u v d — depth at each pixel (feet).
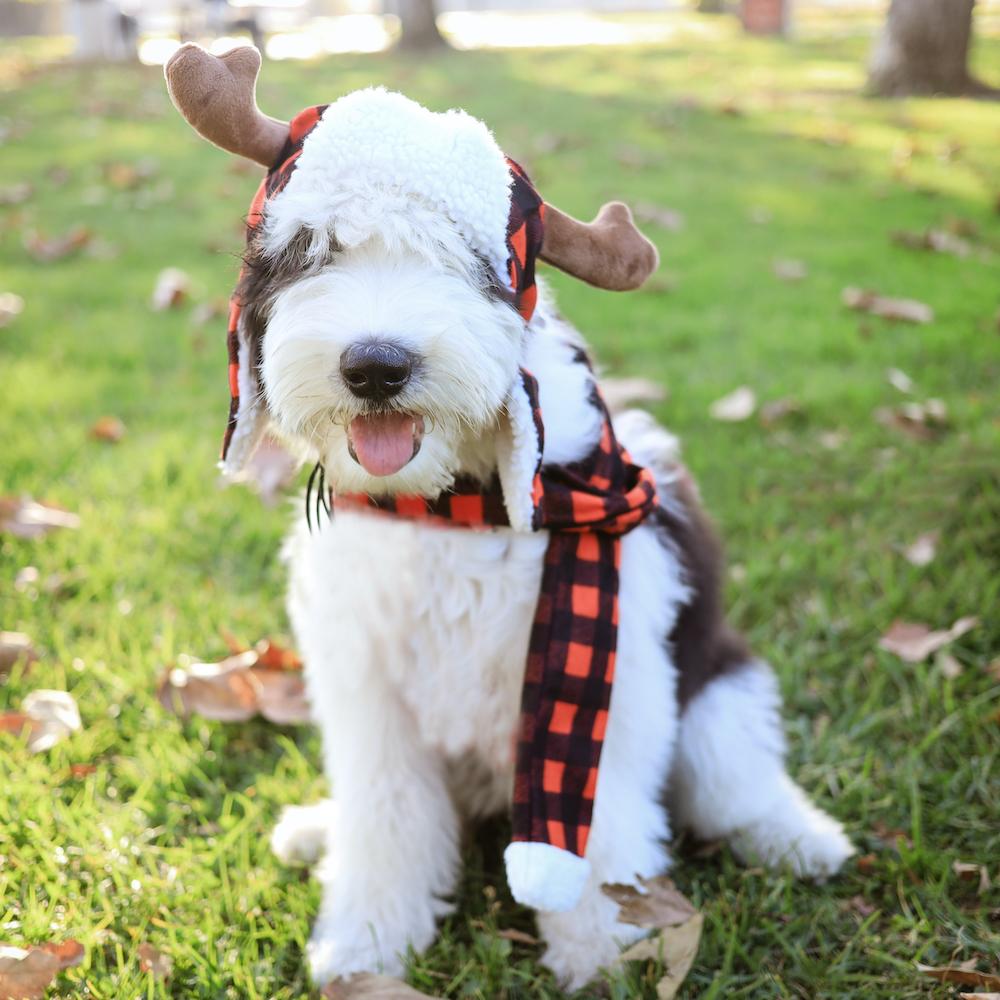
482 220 5.98
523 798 6.78
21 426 14.17
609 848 7.35
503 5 113.91
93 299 18.80
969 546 11.28
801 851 7.95
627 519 6.95
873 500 12.32
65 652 10.01
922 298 18.12
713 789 8.06
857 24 71.05
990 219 22.89
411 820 7.70
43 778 8.61
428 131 5.95
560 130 31.60
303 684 9.79
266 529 12.05
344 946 7.36
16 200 24.70
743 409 14.16
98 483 12.82
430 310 5.74
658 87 40.19
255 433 6.73
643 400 14.65
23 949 7.00
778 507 12.23
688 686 7.78
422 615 7.09
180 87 6.28
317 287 5.93
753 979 7.04
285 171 6.13
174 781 8.70
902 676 9.73
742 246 21.29
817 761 9.09
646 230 22.25
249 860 8.14
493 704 7.35
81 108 35.65
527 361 6.76
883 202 24.30
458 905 7.95
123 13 52.11
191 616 10.79
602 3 115.44
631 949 7.13
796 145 30.25
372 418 5.97
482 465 6.78
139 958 7.07
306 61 46.98
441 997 7.02
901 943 7.29
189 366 16.06
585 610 6.83
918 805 8.20
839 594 10.99
